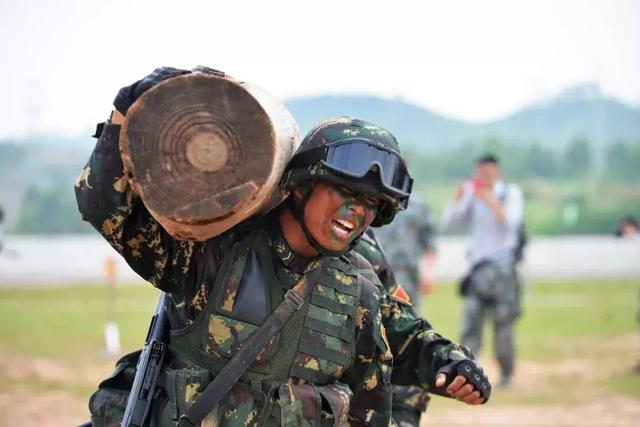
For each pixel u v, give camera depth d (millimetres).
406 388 6016
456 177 94562
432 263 12719
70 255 48250
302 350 4508
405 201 4586
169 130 4195
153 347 4648
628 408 12875
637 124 192875
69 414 12141
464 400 4828
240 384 4469
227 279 4492
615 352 17828
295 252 4547
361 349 4672
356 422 4754
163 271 4566
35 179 99688
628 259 44938
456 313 23125
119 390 4820
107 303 25828
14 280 34688
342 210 4398
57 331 19875
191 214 4199
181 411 4473
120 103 4398
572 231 73312
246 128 4180
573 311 24922
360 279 4680
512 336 14414
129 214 4445
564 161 102312
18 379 14461
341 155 4344
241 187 4184
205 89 4188
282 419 4402
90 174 4395
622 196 86250
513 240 14383
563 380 15000
